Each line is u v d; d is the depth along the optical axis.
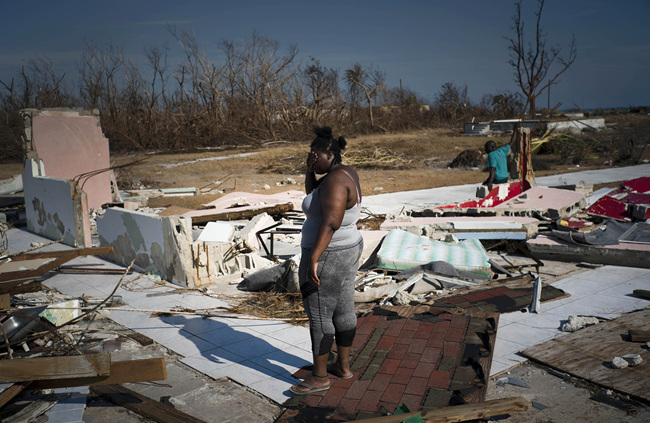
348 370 3.91
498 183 10.38
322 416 3.38
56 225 9.33
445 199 14.02
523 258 7.65
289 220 10.90
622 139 25.66
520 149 11.06
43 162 11.00
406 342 4.46
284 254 8.21
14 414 3.27
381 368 4.02
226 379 4.05
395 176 20.23
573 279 6.42
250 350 4.60
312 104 38.12
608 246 7.07
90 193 12.43
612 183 15.79
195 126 36.09
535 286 5.79
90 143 12.29
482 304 5.45
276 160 25.78
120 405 3.61
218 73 38.06
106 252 6.50
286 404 3.58
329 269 3.56
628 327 4.77
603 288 6.05
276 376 4.09
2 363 3.34
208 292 6.28
